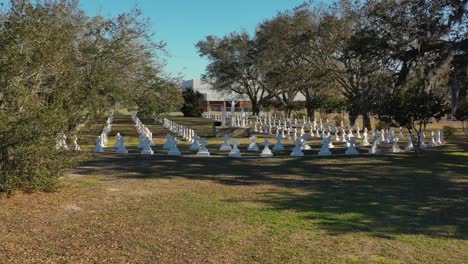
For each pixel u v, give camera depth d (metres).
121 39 25.72
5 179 8.72
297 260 6.01
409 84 20.33
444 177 13.42
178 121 52.88
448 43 18.33
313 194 10.70
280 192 10.94
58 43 9.47
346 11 33.72
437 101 18.05
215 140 28.72
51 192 9.80
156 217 8.16
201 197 10.14
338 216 8.48
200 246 6.54
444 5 18.62
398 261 6.04
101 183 11.62
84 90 10.44
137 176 13.12
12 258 5.82
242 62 54.62
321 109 48.56
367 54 20.39
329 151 19.55
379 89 21.00
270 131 35.62
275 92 53.50
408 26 19.58
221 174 13.86
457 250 6.54
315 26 36.56
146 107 30.41
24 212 8.13
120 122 50.00
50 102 9.48
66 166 9.74
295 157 18.53
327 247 6.59
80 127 10.08
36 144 8.73
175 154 19.06
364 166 15.80
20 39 8.95
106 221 7.80
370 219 8.30
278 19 40.00
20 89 8.63
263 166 15.79
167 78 31.14
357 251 6.43
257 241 6.83
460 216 8.61
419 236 7.23
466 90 17.86
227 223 7.85
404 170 14.84
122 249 6.31
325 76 35.44
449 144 24.78
